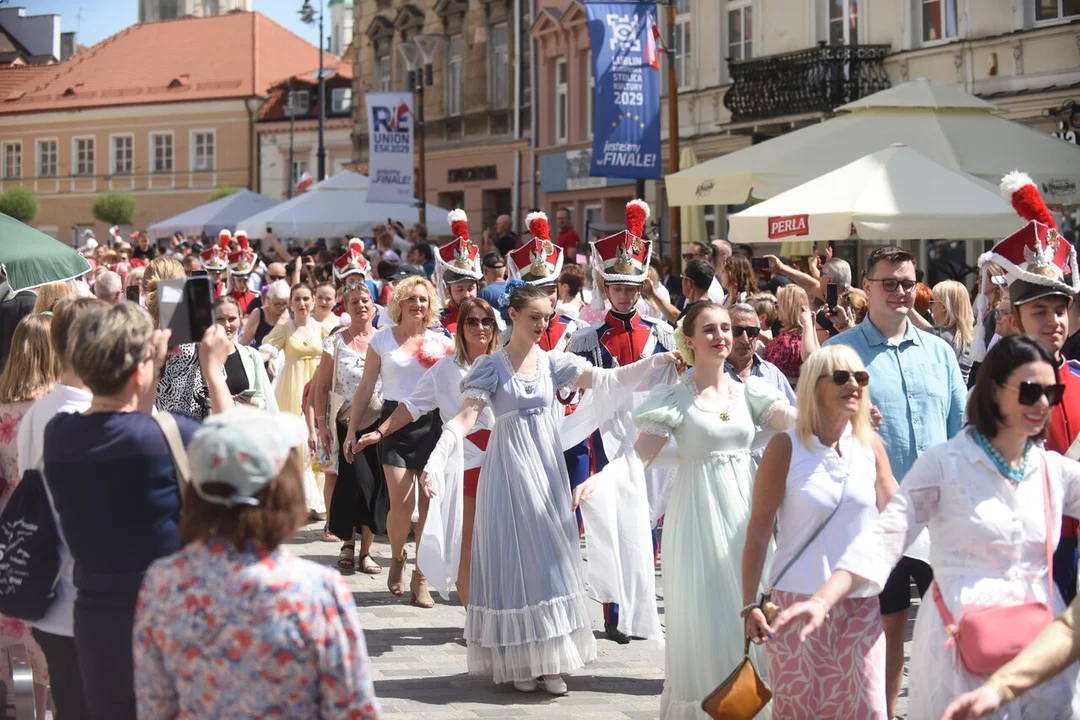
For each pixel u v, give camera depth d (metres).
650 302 10.48
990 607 4.62
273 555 3.62
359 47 45.41
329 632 3.56
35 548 4.81
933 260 20.59
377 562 10.77
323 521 12.84
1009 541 4.68
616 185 31.84
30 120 72.75
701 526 6.30
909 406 6.45
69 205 71.88
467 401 7.24
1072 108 19.47
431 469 7.00
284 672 3.52
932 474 4.79
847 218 11.84
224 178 67.88
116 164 70.75
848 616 5.27
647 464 6.41
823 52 22.61
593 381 7.38
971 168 13.53
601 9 16.81
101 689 4.42
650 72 17.03
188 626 3.54
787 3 24.72
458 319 8.38
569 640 7.11
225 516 3.58
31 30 83.06
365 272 15.21
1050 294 6.00
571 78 33.78
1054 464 4.84
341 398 10.30
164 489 4.40
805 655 5.28
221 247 19.55
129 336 4.46
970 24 21.22
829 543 5.36
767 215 12.45
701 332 6.45
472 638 7.20
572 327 9.66
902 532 4.78
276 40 71.81
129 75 71.44
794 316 9.30
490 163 37.69
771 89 23.47
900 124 14.21
